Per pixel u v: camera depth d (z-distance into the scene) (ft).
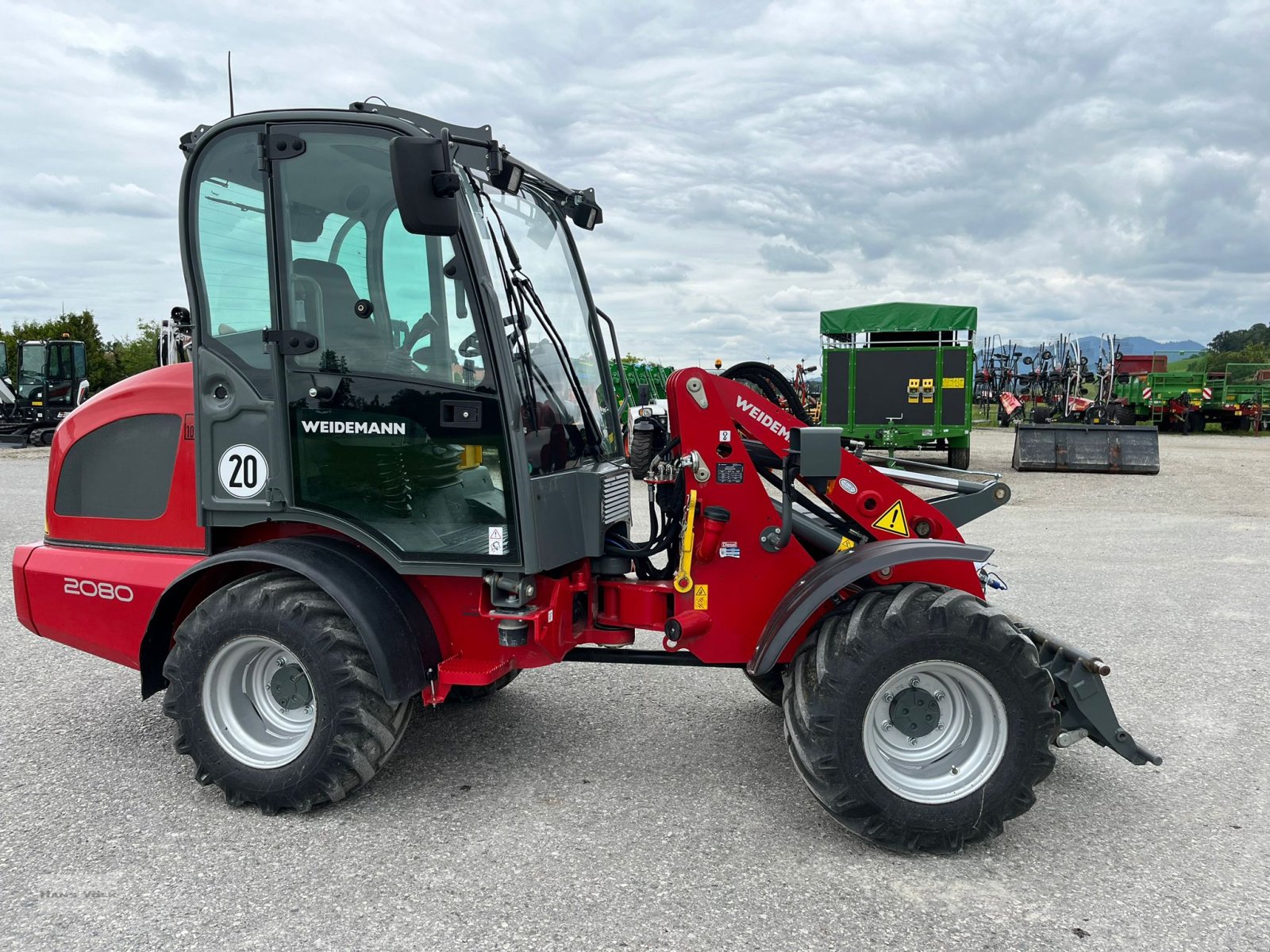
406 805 10.78
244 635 10.34
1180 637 17.93
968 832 9.50
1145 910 8.57
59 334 141.18
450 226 9.20
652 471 11.66
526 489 10.18
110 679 15.66
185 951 7.87
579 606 11.73
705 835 10.04
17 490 41.73
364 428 10.40
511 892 8.84
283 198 10.20
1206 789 11.26
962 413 45.83
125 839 9.92
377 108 10.36
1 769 11.87
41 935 8.11
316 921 8.32
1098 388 83.61
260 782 10.39
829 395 46.96
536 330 11.17
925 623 9.41
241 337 10.47
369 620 10.02
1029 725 9.46
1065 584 22.66
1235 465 52.06
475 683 10.53
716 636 11.03
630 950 7.89
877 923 8.33
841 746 9.41
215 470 10.69
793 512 11.53
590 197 13.14
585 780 11.53
